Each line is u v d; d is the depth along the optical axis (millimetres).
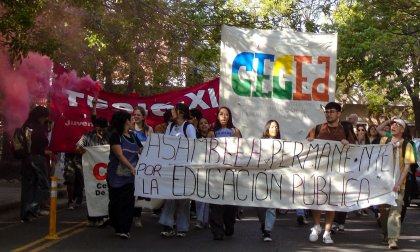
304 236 10859
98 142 11555
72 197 14234
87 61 18297
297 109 12062
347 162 10008
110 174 10047
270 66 12117
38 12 13969
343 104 36938
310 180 10031
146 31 19109
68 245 9492
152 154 10070
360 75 25141
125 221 10070
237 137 10328
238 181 10078
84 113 13391
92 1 15133
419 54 21844
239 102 12117
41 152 12250
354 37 22438
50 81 14719
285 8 24734
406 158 9836
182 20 19375
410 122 39594
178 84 25719
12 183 19625
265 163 10047
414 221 14070
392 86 23250
